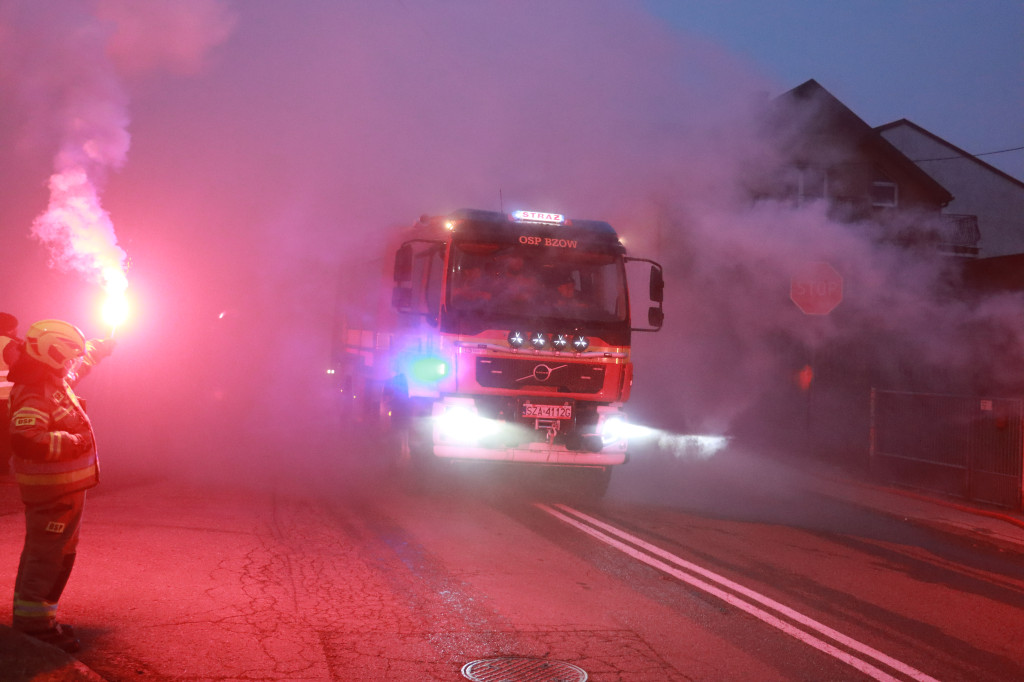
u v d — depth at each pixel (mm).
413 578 6684
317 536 7984
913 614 6559
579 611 6051
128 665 4578
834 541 9305
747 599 6621
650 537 8797
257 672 4590
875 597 7000
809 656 5387
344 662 4816
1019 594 7500
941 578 7902
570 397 10641
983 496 11922
